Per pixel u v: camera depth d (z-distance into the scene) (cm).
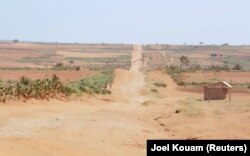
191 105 4172
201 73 12950
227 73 13112
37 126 2550
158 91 7819
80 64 19525
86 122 2922
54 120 2853
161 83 9694
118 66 18750
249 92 7700
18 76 9975
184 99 5672
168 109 4169
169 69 14500
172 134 2856
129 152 2141
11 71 11481
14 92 3616
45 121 2775
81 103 4378
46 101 3884
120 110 4134
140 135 2675
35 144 1969
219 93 5253
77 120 2978
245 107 3703
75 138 2314
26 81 4322
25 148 1848
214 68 15688
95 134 2534
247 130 2702
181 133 2873
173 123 3288
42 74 10806
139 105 4984
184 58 19575
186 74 12694
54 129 2519
